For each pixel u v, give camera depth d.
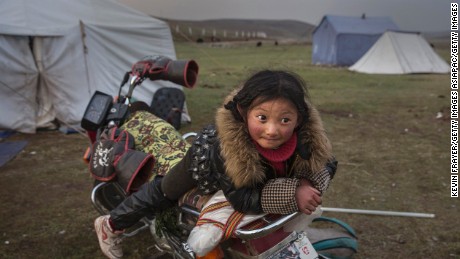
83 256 3.22
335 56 23.09
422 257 3.23
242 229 1.90
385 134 7.01
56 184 4.65
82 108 6.93
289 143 1.74
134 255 3.18
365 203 4.20
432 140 6.64
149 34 7.32
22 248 3.32
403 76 17.22
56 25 6.69
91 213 3.94
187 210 2.14
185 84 2.98
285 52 33.97
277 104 1.60
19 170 5.10
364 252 3.29
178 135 2.75
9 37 6.36
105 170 2.48
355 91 12.39
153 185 2.26
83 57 6.86
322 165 1.82
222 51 33.31
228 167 1.74
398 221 3.81
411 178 4.89
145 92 7.42
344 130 7.28
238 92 1.73
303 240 2.04
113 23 7.09
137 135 2.71
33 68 6.61
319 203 1.76
